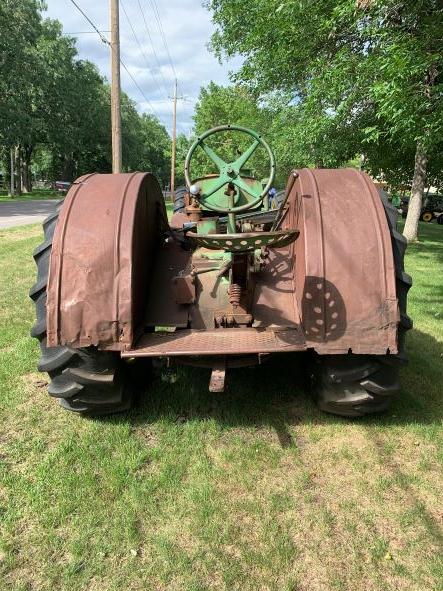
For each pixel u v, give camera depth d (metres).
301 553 2.00
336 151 10.38
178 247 3.35
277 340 2.49
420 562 1.95
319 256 2.44
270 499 2.29
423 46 6.05
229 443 2.74
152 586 1.85
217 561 1.96
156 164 77.12
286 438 2.77
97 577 1.90
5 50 27.50
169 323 2.82
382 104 6.80
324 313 2.41
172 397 3.20
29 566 1.95
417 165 12.09
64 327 2.37
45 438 2.79
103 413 2.91
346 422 2.93
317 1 8.40
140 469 2.52
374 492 2.34
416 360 3.91
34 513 2.22
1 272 6.84
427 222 25.98
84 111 40.75
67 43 38.66
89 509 2.23
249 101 15.62
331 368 2.57
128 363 2.79
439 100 6.44
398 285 2.62
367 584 1.86
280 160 11.35
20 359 3.82
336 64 8.55
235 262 2.62
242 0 11.28
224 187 3.87
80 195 2.62
